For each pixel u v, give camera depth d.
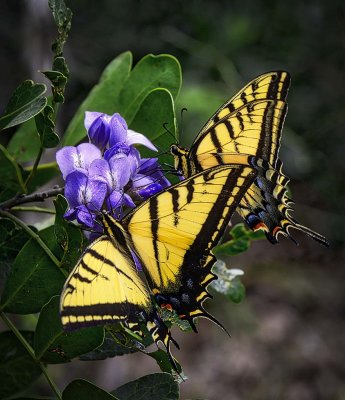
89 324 0.58
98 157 0.63
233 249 0.70
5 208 0.65
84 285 0.58
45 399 0.63
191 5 1.53
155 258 0.62
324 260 1.99
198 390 1.71
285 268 1.97
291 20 1.68
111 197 0.62
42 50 0.89
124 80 0.69
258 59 1.63
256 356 1.77
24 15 0.89
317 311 1.90
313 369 1.75
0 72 1.29
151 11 1.52
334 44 1.74
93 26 1.50
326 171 1.81
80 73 1.45
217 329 1.81
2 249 0.65
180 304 0.62
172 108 0.66
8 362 0.64
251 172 0.62
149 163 0.64
